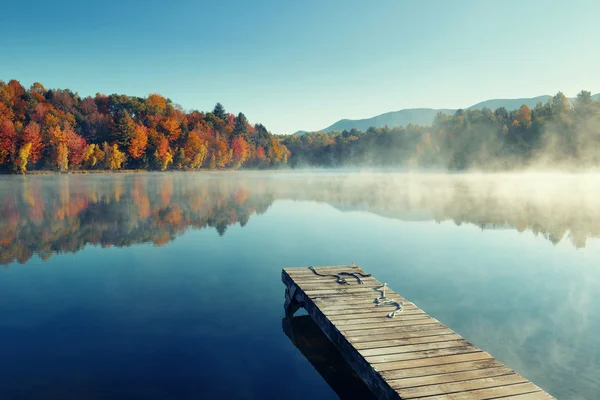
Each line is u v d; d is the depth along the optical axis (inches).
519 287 479.5
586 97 4362.7
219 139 4881.9
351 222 937.5
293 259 601.6
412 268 559.2
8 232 768.9
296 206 1222.3
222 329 356.8
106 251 639.1
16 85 3801.7
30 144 2910.9
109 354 306.3
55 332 344.2
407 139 6053.2
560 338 342.3
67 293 442.9
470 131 4879.4
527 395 212.1
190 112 5369.1
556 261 601.3
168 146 4114.2
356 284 396.2
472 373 232.5
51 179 2507.4
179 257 607.2
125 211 1066.1
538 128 4256.9
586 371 289.1
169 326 360.5
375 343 268.8
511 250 669.3
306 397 257.3
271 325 368.8
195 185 2129.7
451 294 452.8
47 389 257.1
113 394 253.0
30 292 445.4
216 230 831.1
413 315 319.0
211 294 446.3
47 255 608.7
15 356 301.1
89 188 1798.7
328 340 341.1
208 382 270.7
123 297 433.1
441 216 1024.9
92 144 3432.6
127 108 4370.1
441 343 270.4
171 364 293.6
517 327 364.5
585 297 445.1
